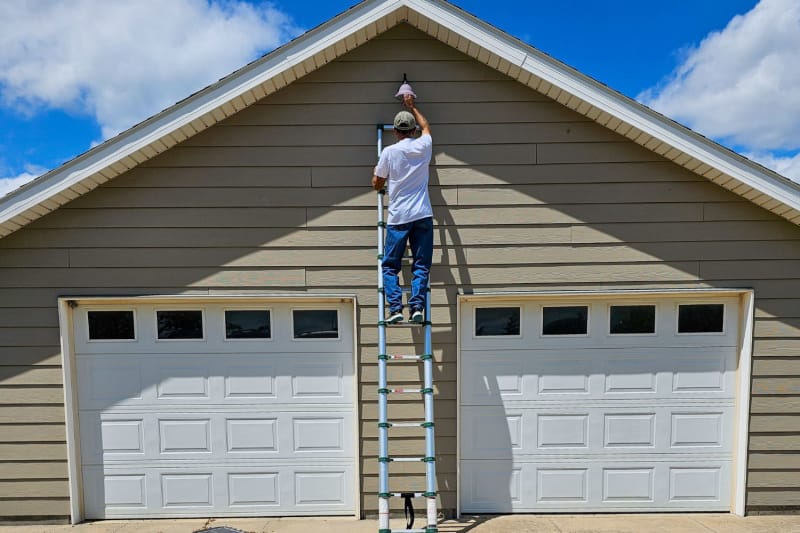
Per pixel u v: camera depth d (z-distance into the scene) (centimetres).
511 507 479
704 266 458
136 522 471
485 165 456
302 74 443
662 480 480
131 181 450
